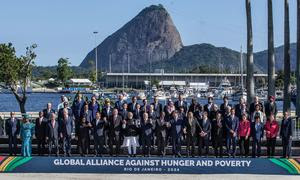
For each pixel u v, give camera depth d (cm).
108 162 2333
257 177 2289
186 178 2283
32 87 16388
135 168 2330
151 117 2517
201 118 2506
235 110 2541
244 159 2316
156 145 2553
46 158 2342
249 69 3584
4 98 13012
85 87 14325
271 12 3600
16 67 4475
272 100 2572
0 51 4522
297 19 3634
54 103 9762
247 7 3591
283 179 2261
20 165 2342
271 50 3594
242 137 2467
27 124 2498
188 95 10931
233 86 14688
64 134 2489
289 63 3644
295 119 2752
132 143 2488
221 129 2466
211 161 2320
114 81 16838
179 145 2483
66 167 2338
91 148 2598
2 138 2745
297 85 3606
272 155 2495
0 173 2334
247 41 3603
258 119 2464
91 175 2317
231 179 2270
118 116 2509
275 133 2478
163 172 2325
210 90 12069
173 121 2484
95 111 2539
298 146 2664
